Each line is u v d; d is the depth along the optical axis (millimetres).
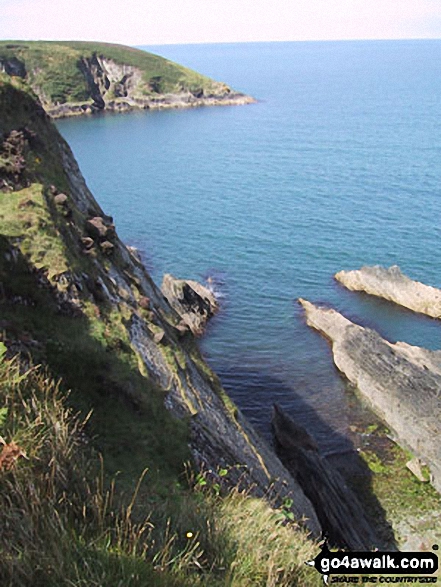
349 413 34406
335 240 65188
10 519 6781
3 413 7762
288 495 20750
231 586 8117
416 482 28219
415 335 45062
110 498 8578
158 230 71125
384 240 64562
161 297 25734
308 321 46531
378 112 158750
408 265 58312
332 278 55281
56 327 15023
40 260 16422
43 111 25609
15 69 192625
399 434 31734
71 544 6852
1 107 22047
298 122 150000
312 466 26688
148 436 13758
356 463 29781
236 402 35625
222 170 101312
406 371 35031
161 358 18766
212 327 46156
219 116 169250
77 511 7668
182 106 199375
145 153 118562
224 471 12758
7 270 15227
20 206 17812
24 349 13055
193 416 17391
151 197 86250
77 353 14555
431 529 25078
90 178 98875
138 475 11570
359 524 24531
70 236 18906
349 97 198125
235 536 9727
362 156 106062
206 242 66312
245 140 128625
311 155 109750
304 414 34375
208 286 54219
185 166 105625
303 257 60844
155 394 15945
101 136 141875
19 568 6133
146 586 6840
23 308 14766
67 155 26344
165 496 11031
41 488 7508
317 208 77062
